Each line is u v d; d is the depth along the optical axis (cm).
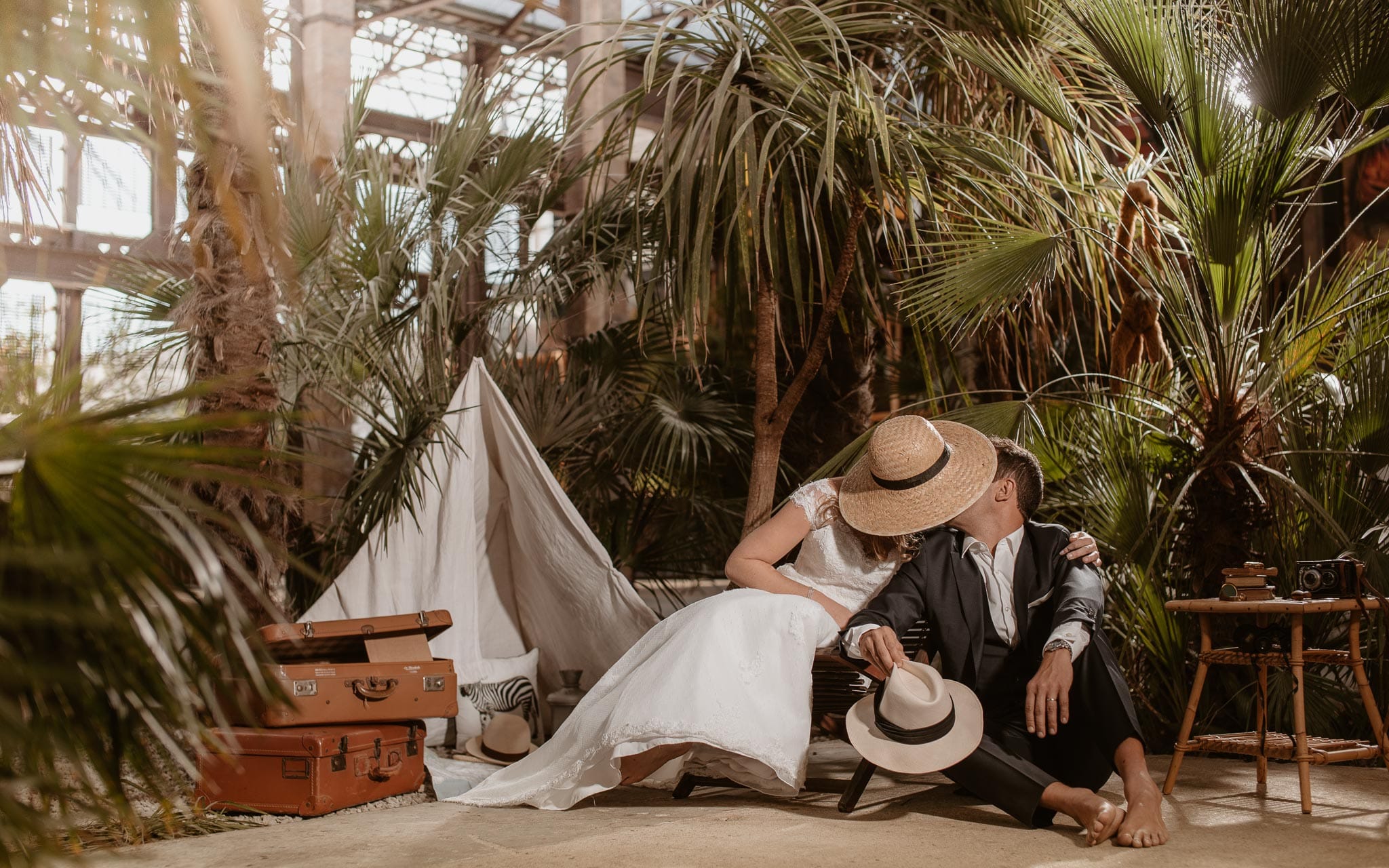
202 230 361
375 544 423
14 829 126
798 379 444
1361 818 283
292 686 310
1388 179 713
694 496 561
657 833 270
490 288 580
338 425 520
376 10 1102
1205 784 332
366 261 503
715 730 286
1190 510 411
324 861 248
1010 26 459
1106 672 278
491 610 452
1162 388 455
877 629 285
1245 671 400
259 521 343
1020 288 414
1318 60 356
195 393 129
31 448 120
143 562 123
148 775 138
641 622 420
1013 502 308
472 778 351
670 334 495
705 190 410
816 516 328
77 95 126
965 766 274
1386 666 384
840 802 295
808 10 450
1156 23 393
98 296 342
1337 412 413
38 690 127
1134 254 425
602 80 838
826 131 413
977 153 438
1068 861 239
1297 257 738
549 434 536
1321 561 309
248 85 117
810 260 454
